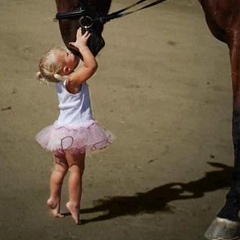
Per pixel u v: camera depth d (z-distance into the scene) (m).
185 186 9.41
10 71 13.14
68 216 8.49
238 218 8.09
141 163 9.97
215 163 10.20
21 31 15.62
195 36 17.08
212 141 11.02
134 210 8.71
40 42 15.01
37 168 9.59
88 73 7.88
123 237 8.09
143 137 10.87
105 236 8.09
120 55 14.89
